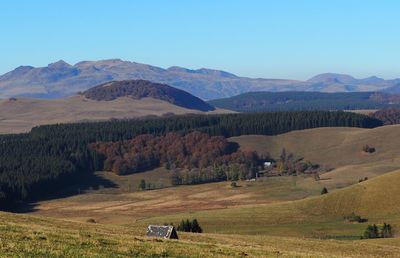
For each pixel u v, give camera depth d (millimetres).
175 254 39031
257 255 43906
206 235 75375
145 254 37719
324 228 130000
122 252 37406
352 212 144750
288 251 53031
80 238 42031
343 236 117688
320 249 68062
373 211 143625
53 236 41656
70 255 34031
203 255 40000
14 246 34938
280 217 144125
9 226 46156
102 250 37250
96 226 70188
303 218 142875
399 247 74688
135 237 49719
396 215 139000
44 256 33000
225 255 41500
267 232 125500
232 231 127500
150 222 143375
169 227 64312
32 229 45719
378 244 78750
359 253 66500
